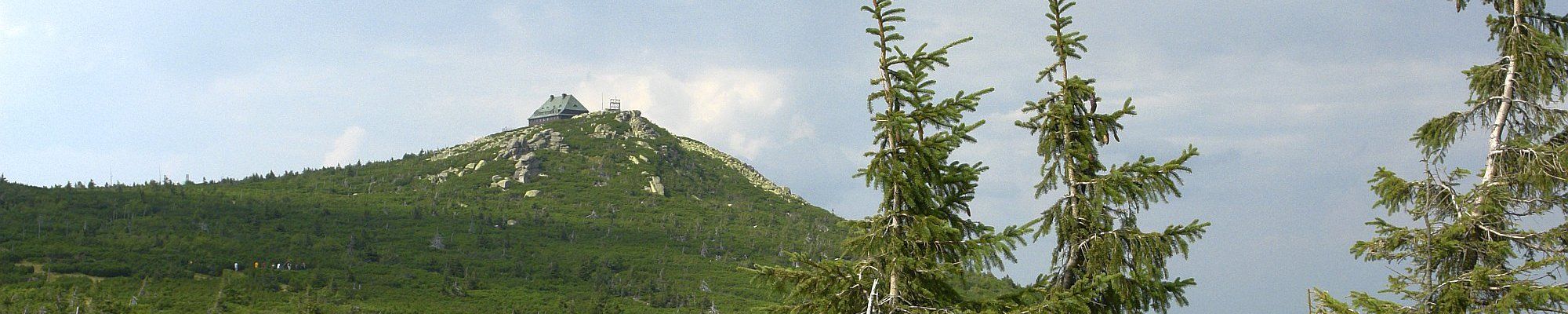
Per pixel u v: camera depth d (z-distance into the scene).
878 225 17.70
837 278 17.59
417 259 192.50
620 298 174.75
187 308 136.62
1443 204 19.17
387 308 147.00
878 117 17.77
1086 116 18.95
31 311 125.62
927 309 17.08
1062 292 17.00
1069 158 18.62
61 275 157.12
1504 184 18.80
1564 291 16.16
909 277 17.47
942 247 17.98
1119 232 17.94
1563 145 18.31
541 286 180.25
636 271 199.00
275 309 139.88
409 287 168.38
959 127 17.78
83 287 147.62
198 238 193.62
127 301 139.50
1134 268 17.70
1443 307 17.67
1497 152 19.30
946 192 18.77
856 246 17.94
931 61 18.38
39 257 167.50
